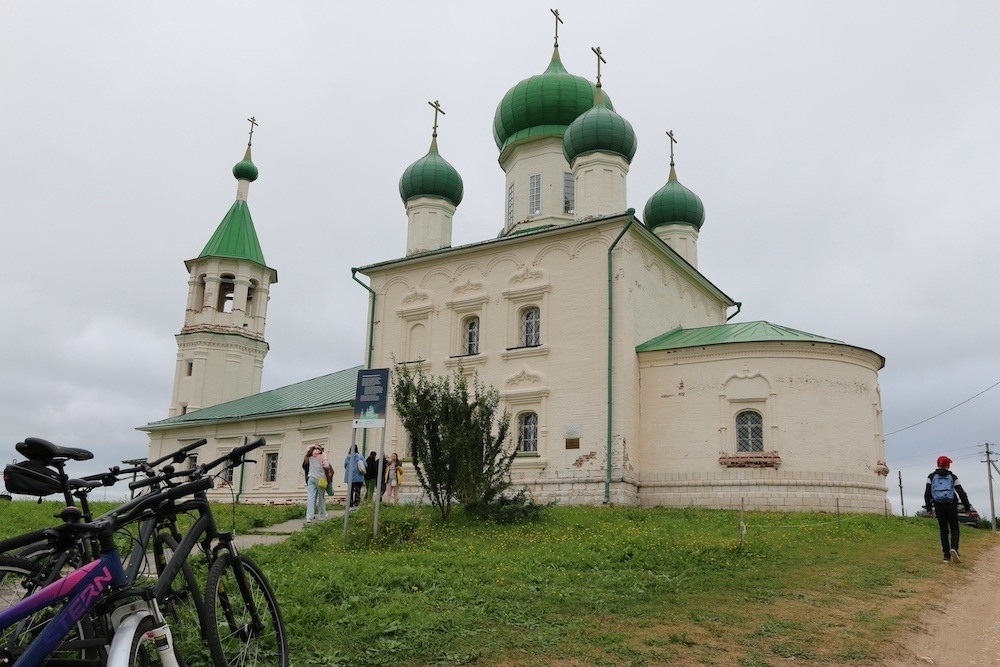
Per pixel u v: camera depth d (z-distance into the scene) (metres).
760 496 25.22
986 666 7.29
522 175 35.41
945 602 10.20
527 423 28.92
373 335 33.34
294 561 12.61
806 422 25.64
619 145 31.33
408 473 30.09
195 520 5.70
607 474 26.36
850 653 7.34
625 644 7.40
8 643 4.17
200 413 41.75
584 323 28.25
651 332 29.47
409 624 7.84
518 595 9.54
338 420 33.97
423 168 35.84
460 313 31.42
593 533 16.86
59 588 4.23
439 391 20.09
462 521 18.52
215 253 46.22
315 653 6.81
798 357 26.14
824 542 16.31
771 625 8.34
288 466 35.62
